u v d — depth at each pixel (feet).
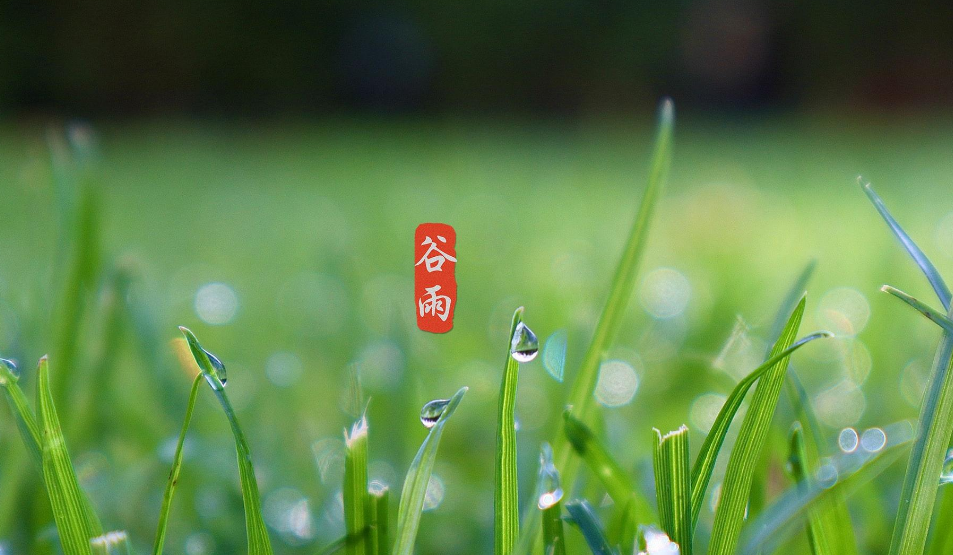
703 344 1.35
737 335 0.89
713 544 0.66
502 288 2.06
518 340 0.66
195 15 10.85
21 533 0.80
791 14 12.45
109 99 10.52
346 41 11.79
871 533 0.79
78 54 10.29
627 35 12.25
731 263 2.13
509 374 0.66
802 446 0.71
